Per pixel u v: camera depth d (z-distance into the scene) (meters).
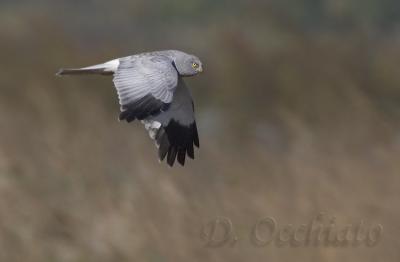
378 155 13.65
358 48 21.81
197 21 41.25
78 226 13.07
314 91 18.30
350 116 15.68
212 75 23.98
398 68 21.28
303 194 12.15
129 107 7.62
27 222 13.32
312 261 11.38
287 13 25.06
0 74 20.67
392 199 12.11
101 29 32.78
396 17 31.05
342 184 12.45
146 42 30.11
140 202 12.62
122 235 12.27
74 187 14.13
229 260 11.71
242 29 24.09
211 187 13.32
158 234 12.02
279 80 21.09
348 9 30.38
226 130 20.44
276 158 14.42
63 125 16.47
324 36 22.95
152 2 42.44
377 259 11.36
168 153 8.84
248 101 21.81
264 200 12.14
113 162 15.20
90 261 12.28
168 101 7.68
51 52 22.47
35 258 12.65
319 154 13.67
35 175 14.58
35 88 18.69
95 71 8.04
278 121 19.38
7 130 16.33
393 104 18.22
